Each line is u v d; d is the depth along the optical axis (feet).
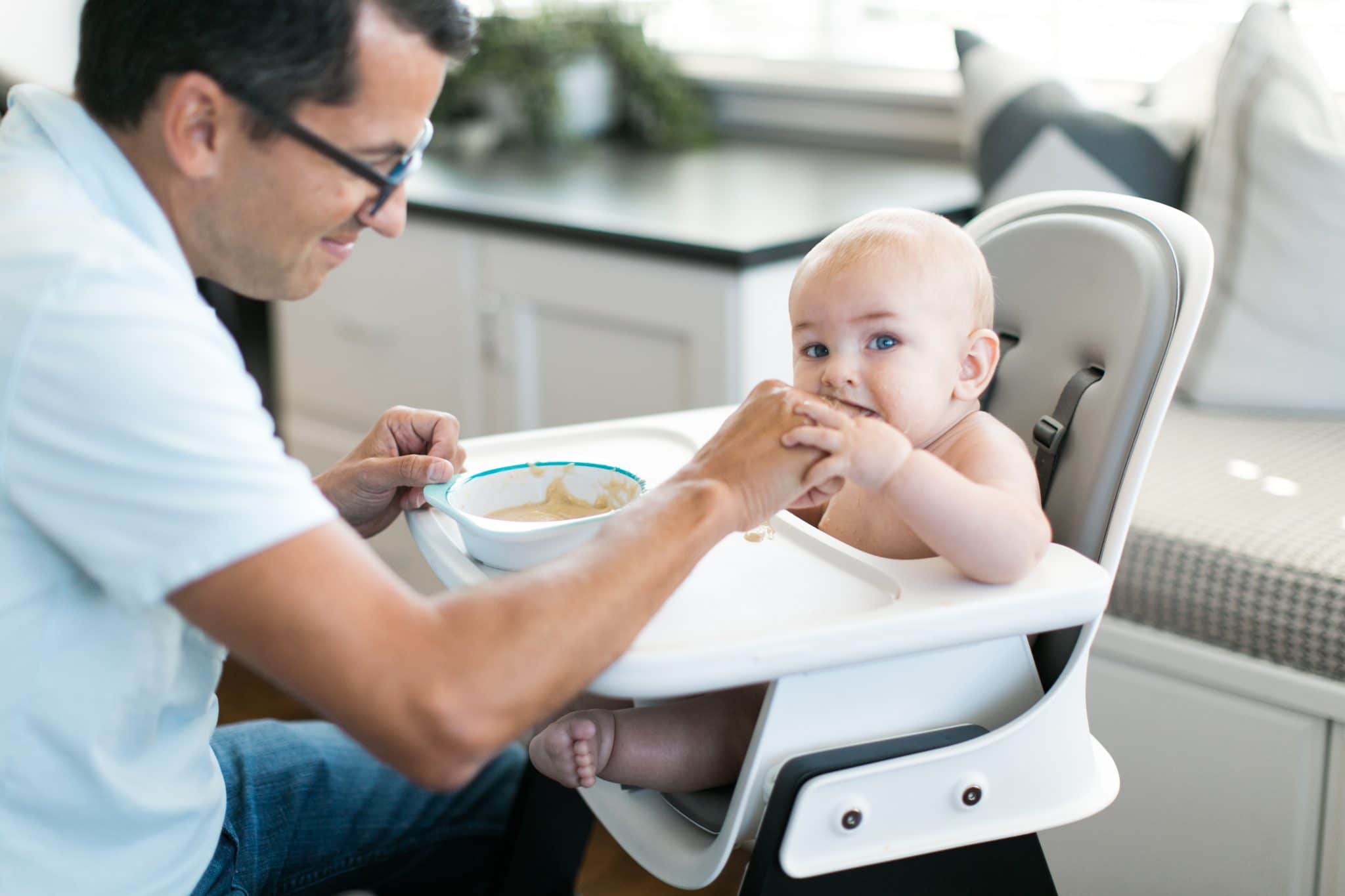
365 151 2.29
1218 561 3.79
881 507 3.03
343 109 2.22
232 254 2.41
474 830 3.53
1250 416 4.84
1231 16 5.77
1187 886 4.05
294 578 2.06
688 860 2.71
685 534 2.31
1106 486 2.72
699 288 5.33
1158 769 4.05
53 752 2.31
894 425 2.83
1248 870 3.90
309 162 2.26
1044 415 2.99
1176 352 2.65
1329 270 4.65
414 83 2.27
